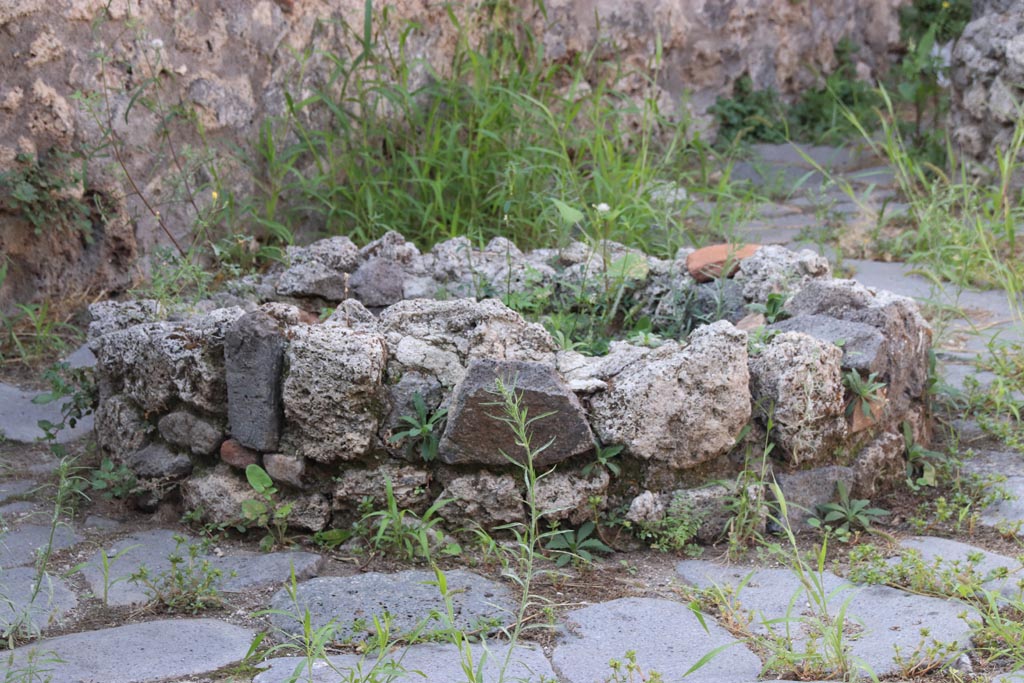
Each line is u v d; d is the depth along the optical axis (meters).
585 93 7.93
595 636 2.91
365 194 5.88
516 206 5.61
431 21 6.92
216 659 2.77
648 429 3.37
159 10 5.42
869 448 3.64
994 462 3.93
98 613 3.05
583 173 6.50
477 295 4.50
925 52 9.14
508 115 6.38
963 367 4.69
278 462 3.44
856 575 3.19
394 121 6.39
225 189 5.75
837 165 8.65
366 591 3.10
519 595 3.13
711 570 3.31
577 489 3.38
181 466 3.60
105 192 5.24
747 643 2.86
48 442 4.20
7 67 4.85
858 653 2.77
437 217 5.93
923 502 3.69
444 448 3.33
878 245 6.35
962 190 7.05
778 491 3.10
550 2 8.00
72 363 4.81
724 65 9.70
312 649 2.62
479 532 3.34
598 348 4.15
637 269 4.54
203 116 5.66
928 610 2.98
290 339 3.41
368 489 3.42
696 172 7.54
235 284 4.66
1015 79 6.81
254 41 5.90
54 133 5.07
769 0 9.97
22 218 5.03
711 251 4.57
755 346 3.54
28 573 3.24
